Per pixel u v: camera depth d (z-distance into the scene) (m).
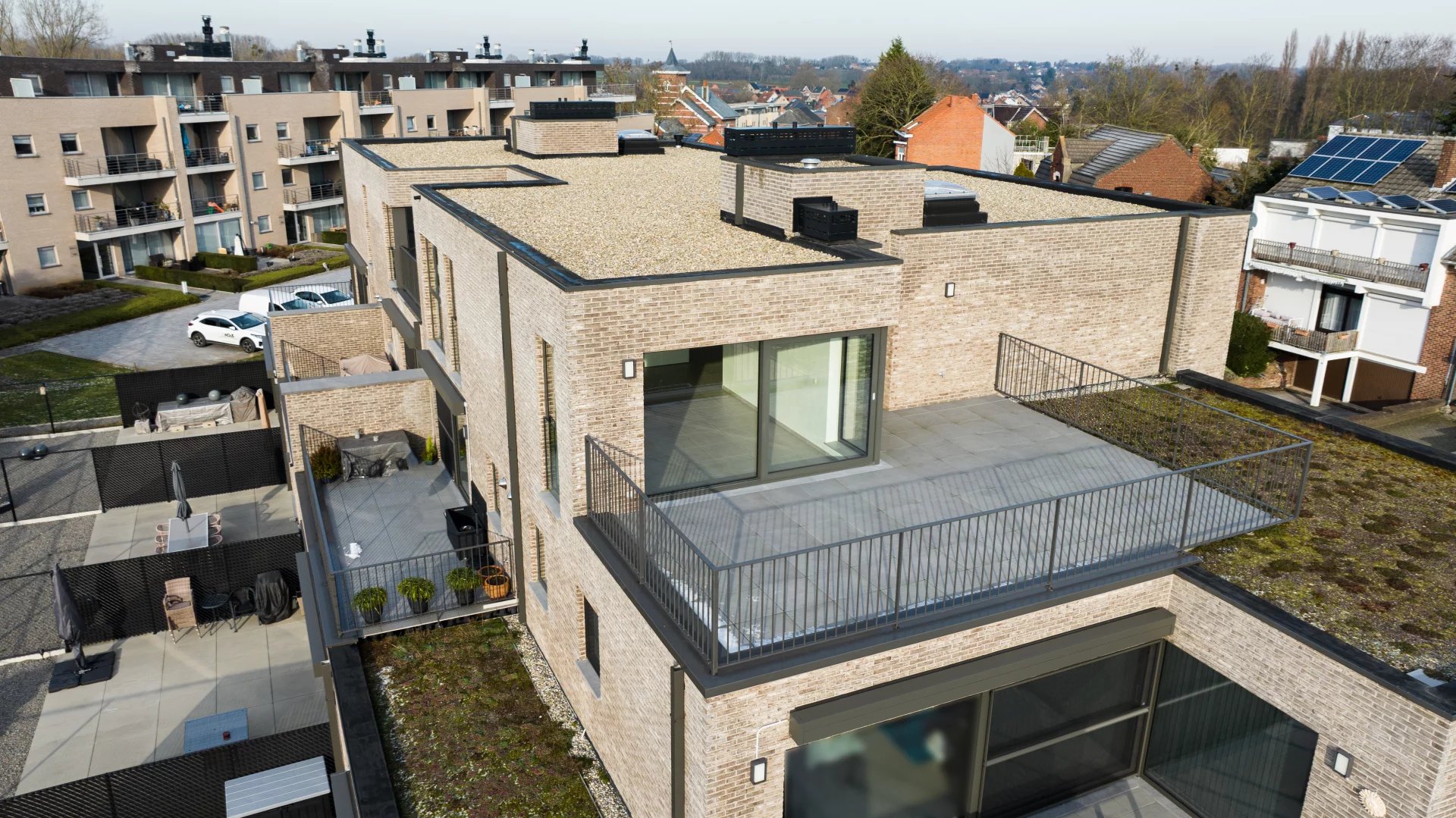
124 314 40.50
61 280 45.62
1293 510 12.74
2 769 14.12
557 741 11.81
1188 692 11.18
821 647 9.12
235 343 36.09
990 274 16.05
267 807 11.41
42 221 44.53
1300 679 9.62
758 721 8.95
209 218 51.41
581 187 20.25
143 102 47.66
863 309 12.30
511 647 13.70
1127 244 17.09
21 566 19.77
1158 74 75.31
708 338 11.43
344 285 38.78
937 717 10.23
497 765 11.32
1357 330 32.12
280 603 17.80
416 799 10.74
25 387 31.05
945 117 57.75
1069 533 11.66
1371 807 8.96
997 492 12.81
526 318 12.34
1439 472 14.20
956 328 16.14
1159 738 11.69
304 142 57.50
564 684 12.67
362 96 66.06
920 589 10.33
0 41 72.75
